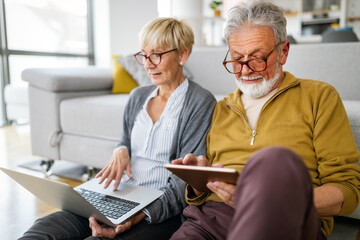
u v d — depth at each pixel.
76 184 2.17
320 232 0.76
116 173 1.21
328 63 2.05
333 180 0.91
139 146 1.25
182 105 1.20
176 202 1.06
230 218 0.94
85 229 1.03
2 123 4.28
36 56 4.56
